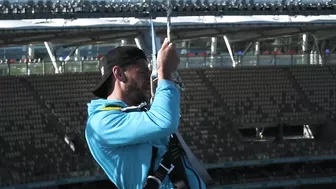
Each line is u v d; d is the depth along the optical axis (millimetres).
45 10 33188
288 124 45656
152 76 4676
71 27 36594
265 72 49375
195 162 4730
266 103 46594
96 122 4590
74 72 45375
